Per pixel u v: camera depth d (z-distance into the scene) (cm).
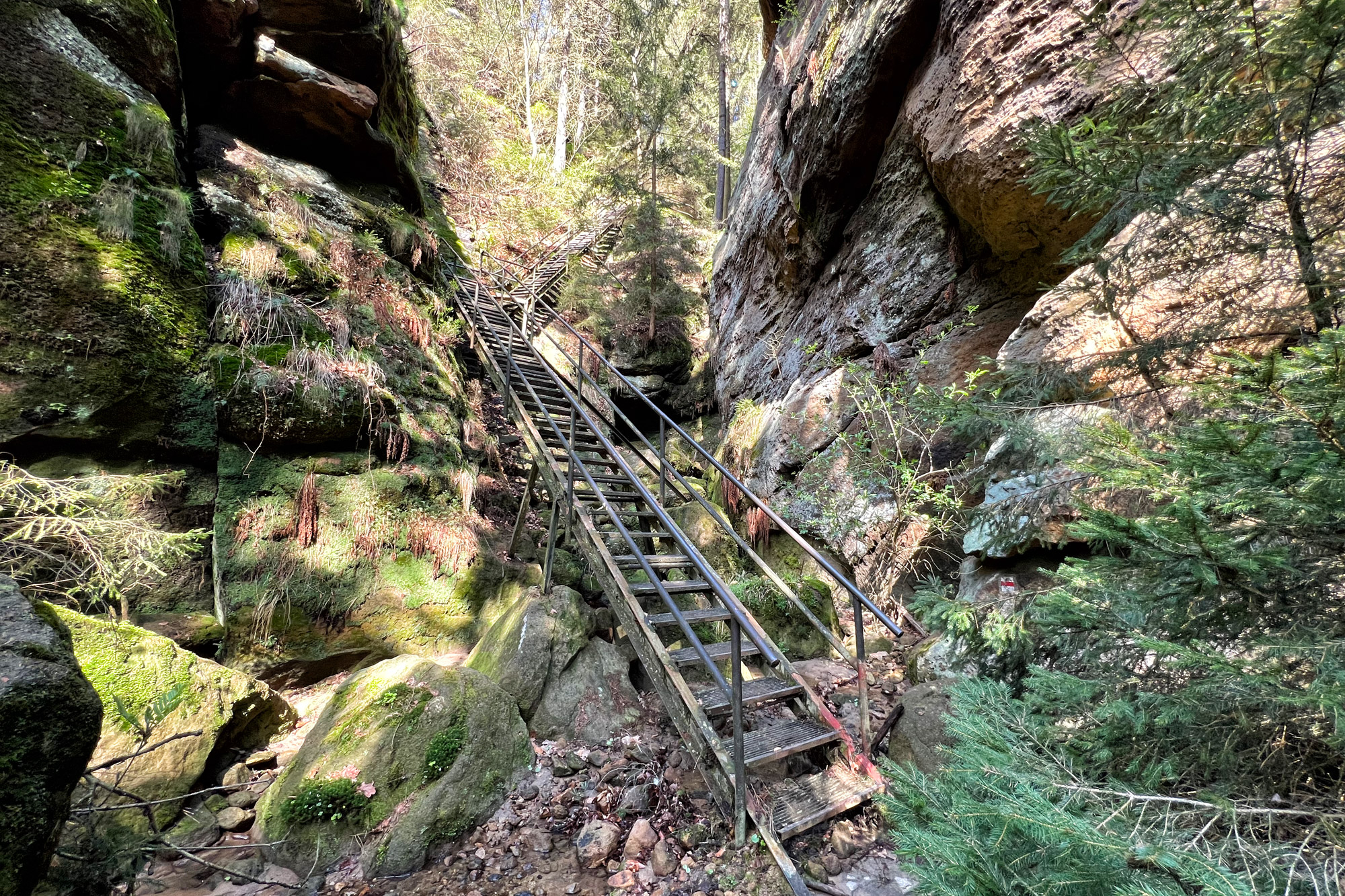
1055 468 300
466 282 934
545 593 384
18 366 308
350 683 306
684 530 568
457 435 568
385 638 409
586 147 1889
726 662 384
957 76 434
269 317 432
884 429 517
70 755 129
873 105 564
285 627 374
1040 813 133
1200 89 202
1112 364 244
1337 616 148
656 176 1256
